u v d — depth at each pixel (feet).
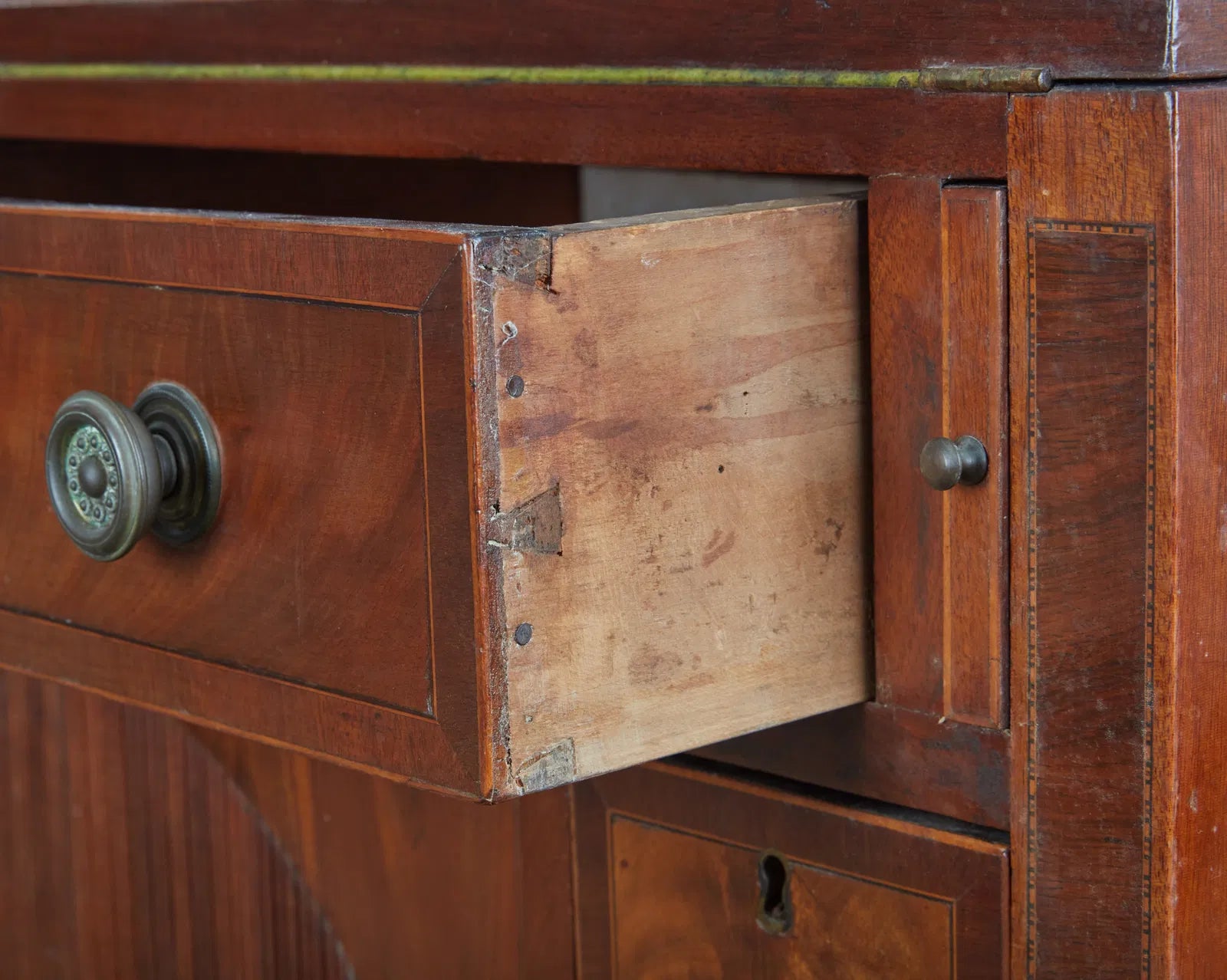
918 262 2.40
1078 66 2.19
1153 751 2.27
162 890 3.65
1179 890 2.30
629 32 2.67
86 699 3.69
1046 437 2.31
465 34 2.89
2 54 3.70
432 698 2.17
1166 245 2.14
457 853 3.19
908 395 2.45
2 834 3.93
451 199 3.78
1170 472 2.19
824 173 2.49
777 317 2.38
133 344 2.49
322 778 3.35
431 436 2.10
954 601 2.46
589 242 2.12
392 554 2.19
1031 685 2.39
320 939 3.43
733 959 2.83
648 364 2.22
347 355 2.19
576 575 2.17
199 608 2.49
